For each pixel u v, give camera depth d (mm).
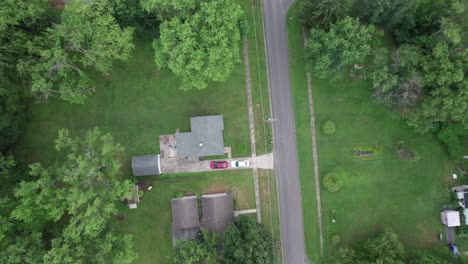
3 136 42688
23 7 36844
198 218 47938
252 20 50312
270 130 49875
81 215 36719
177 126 49688
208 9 36500
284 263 49688
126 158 49188
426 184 49625
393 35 49656
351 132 50062
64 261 35875
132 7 41844
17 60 39531
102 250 38656
